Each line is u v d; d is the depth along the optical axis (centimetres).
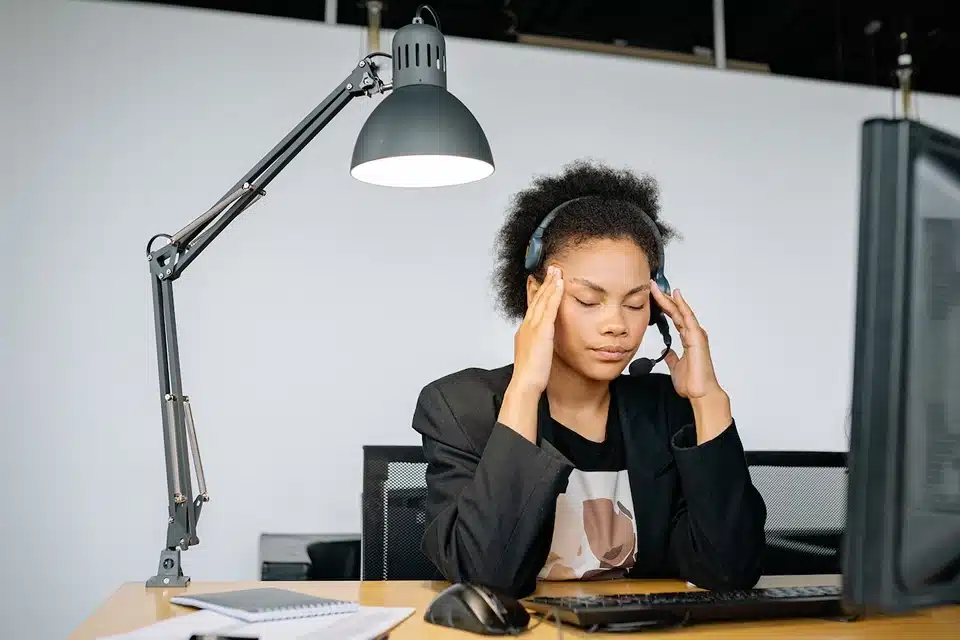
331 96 144
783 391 287
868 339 69
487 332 268
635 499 141
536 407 125
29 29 249
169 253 138
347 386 258
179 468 132
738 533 132
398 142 137
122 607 110
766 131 294
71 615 238
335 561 236
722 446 133
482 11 279
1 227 242
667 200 284
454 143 138
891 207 67
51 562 238
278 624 97
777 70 299
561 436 142
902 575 70
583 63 281
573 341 135
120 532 242
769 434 285
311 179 261
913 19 307
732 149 291
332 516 254
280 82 261
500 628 95
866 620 103
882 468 69
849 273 297
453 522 125
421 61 143
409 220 266
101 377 244
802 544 166
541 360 126
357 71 143
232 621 99
